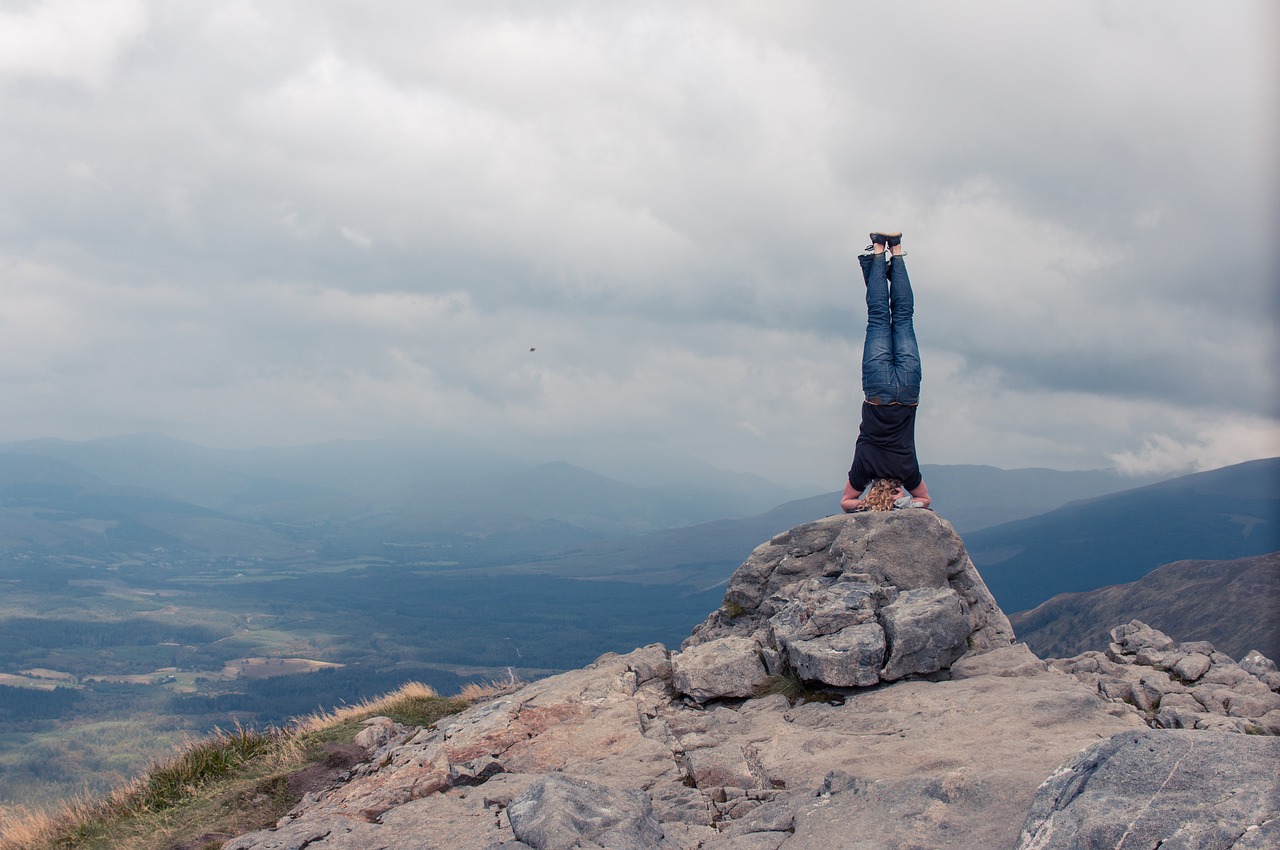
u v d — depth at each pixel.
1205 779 4.82
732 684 11.62
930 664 11.12
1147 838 4.57
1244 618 77.12
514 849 6.84
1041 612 124.00
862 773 8.08
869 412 13.62
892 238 13.66
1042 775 6.46
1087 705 9.16
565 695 11.61
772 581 13.86
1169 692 11.16
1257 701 10.61
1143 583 111.00
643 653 13.09
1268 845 4.18
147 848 11.50
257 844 8.91
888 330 13.59
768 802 7.83
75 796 14.01
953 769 7.47
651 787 8.98
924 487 13.94
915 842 5.86
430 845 8.23
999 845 5.52
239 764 14.26
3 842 12.81
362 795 10.72
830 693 11.03
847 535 13.15
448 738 11.38
